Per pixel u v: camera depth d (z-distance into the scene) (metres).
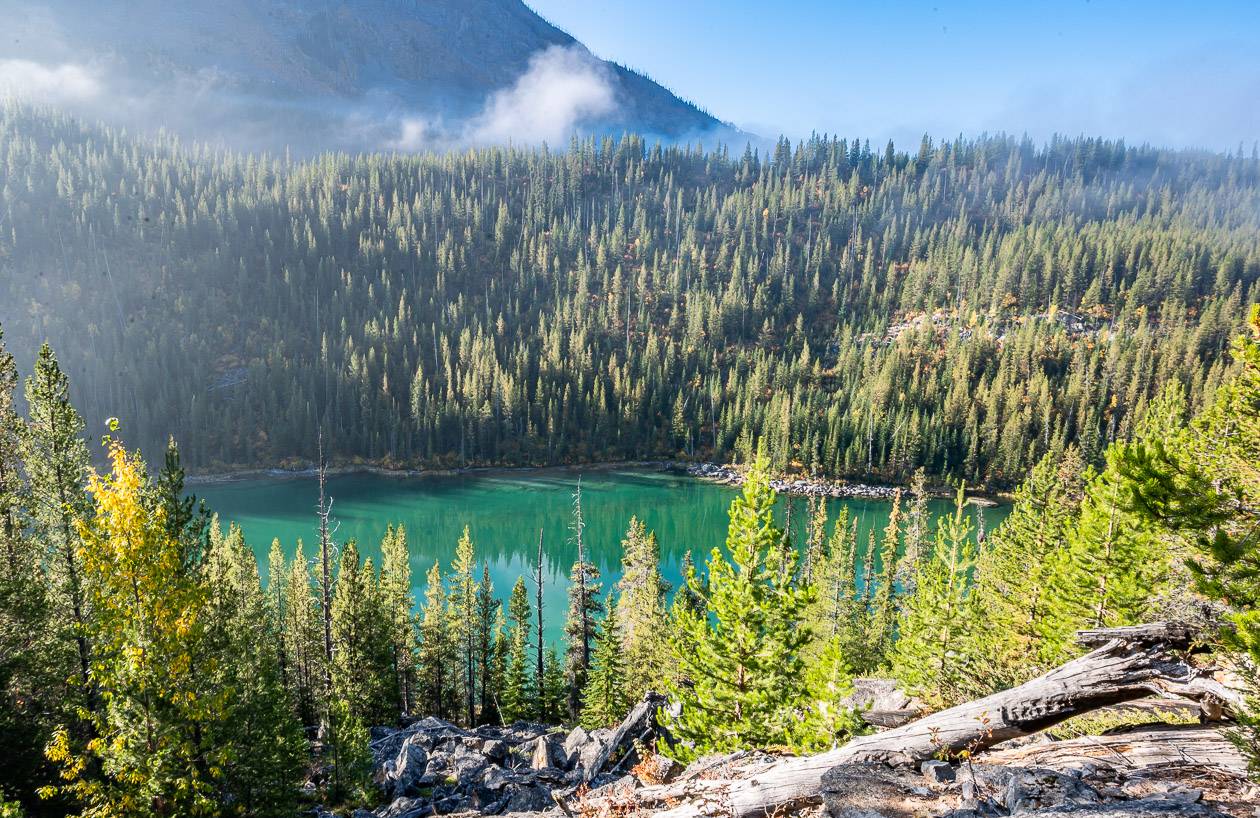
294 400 137.50
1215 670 10.04
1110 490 22.83
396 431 137.75
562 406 149.75
